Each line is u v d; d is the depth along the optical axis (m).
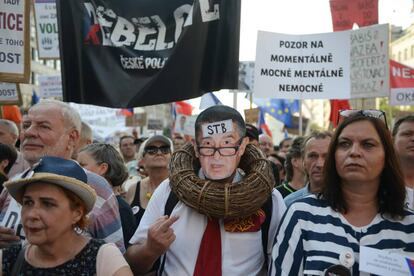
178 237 2.48
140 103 4.17
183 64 4.18
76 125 3.06
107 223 2.86
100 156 3.71
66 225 2.09
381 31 5.70
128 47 4.21
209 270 2.39
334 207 2.34
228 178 2.53
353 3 6.28
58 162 2.16
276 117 12.61
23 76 4.11
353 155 2.27
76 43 4.15
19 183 2.06
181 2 4.19
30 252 2.15
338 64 5.51
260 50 5.60
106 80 4.18
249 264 2.44
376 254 2.15
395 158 2.33
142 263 2.42
